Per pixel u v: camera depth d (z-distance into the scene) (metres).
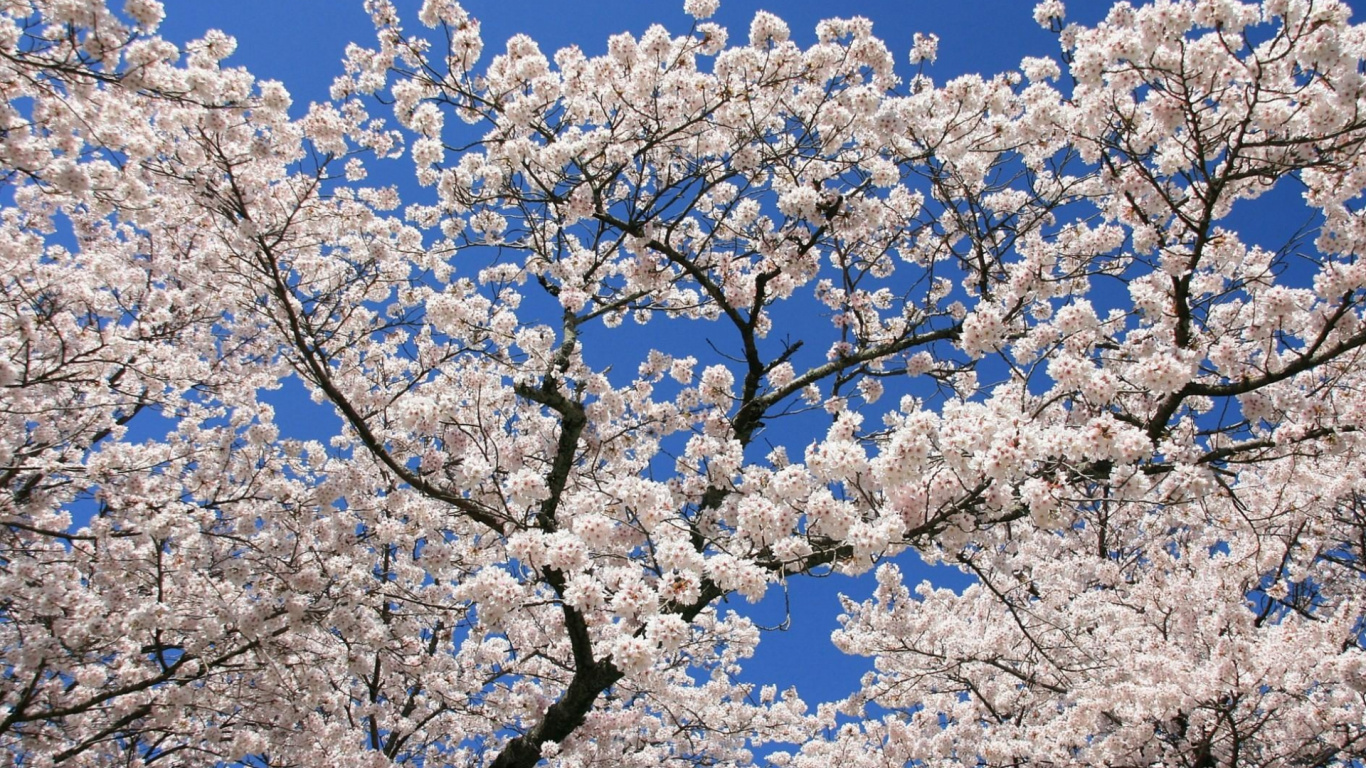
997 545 8.30
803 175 7.69
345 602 7.31
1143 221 6.13
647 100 7.12
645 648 4.18
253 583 7.54
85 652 6.71
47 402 7.39
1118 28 5.85
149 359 7.48
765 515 4.46
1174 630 7.82
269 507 7.88
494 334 7.14
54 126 6.11
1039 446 4.10
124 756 7.38
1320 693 6.86
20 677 6.91
